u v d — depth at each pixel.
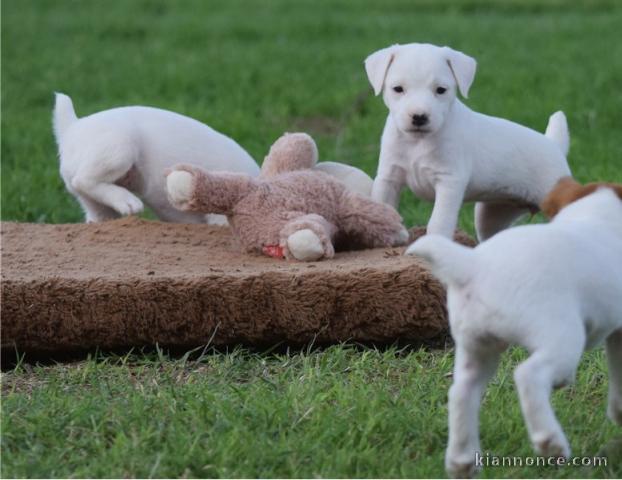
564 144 7.58
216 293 6.23
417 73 6.61
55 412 5.44
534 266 4.34
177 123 7.99
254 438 5.11
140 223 7.61
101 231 7.51
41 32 19.75
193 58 16.98
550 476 4.87
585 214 4.87
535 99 13.19
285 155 7.37
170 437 5.12
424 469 4.81
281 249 6.79
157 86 14.99
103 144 7.71
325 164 7.66
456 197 6.90
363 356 6.09
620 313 4.60
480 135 7.04
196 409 5.38
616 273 4.57
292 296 6.23
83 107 13.75
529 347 4.32
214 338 6.30
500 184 7.16
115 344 6.31
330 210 7.05
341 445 5.10
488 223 7.71
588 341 4.66
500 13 21.42
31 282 6.24
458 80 6.67
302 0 23.52
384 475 4.80
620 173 9.93
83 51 17.95
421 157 6.93
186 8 22.72
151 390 5.79
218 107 13.56
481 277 4.38
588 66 15.45
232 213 7.00
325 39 18.73
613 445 5.05
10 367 6.36
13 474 4.85
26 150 11.94
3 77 15.84
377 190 7.20
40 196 10.21
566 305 4.33
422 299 6.26
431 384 5.78
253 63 16.58
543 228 4.57
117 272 6.54
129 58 17.30
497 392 5.62
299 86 14.84
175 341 6.30
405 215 9.21
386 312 6.27
